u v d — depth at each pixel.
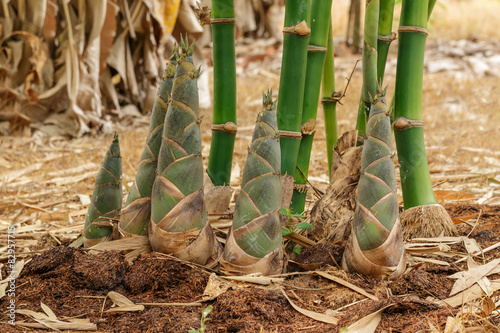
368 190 2.23
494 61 10.92
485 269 2.39
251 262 2.25
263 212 2.24
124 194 4.35
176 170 2.25
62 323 2.05
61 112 6.78
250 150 2.23
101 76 7.22
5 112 6.29
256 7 12.52
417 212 2.75
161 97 2.38
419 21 2.58
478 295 2.25
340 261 2.47
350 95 8.70
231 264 2.28
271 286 2.25
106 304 2.22
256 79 10.27
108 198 2.59
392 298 2.12
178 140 2.24
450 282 2.36
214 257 2.43
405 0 2.59
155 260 2.32
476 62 10.75
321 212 2.64
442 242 2.71
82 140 6.38
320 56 2.58
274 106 2.21
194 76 2.22
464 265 2.54
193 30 7.38
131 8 7.09
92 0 6.50
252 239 2.23
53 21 6.47
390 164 2.22
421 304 2.10
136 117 7.54
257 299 2.12
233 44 2.63
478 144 5.93
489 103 8.04
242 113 7.84
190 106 2.23
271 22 12.53
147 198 2.43
